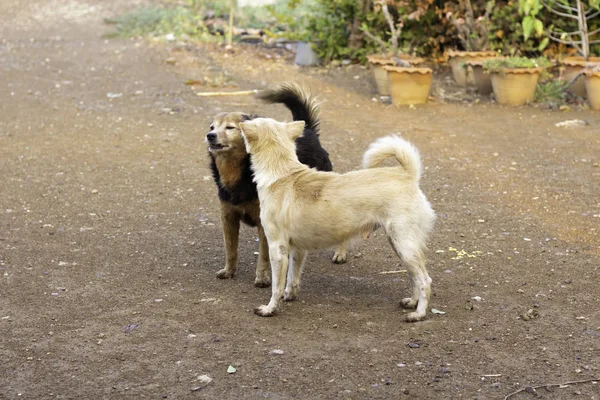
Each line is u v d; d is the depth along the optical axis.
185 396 4.10
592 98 11.81
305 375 4.30
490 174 8.80
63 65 15.62
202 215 7.52
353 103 12.54
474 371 4.32
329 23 15.25
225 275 5.93
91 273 5.99
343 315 5.15
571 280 5.68
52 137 10.59
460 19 13.88
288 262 5.39
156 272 6.05
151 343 4.74
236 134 5.38
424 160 9.42
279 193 5.02
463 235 6.78
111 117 11.73
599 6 12.98
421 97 12.34
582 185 8.27
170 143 10.30
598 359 4.43
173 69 15.13
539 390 4.10
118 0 22.14
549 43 14.25
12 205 7.76
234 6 19.83
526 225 7.02
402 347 4.64
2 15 21.27
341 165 9.24
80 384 4.25
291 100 6.46
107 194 8.18
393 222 4.86
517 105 12.24
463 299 5.38
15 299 5.45
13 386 4.23
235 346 4.68
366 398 4.04
